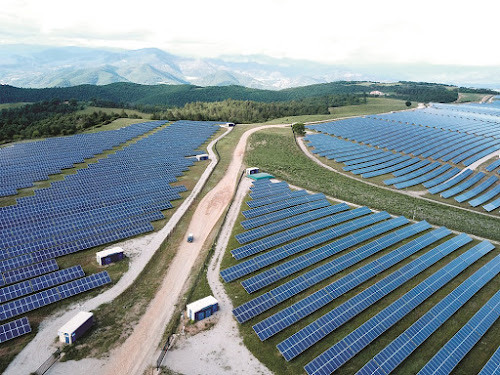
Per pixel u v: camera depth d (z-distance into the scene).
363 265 55.09
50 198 73.88
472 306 46.97
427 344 39.88
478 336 40.81
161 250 55.88
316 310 43.97
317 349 38.12
